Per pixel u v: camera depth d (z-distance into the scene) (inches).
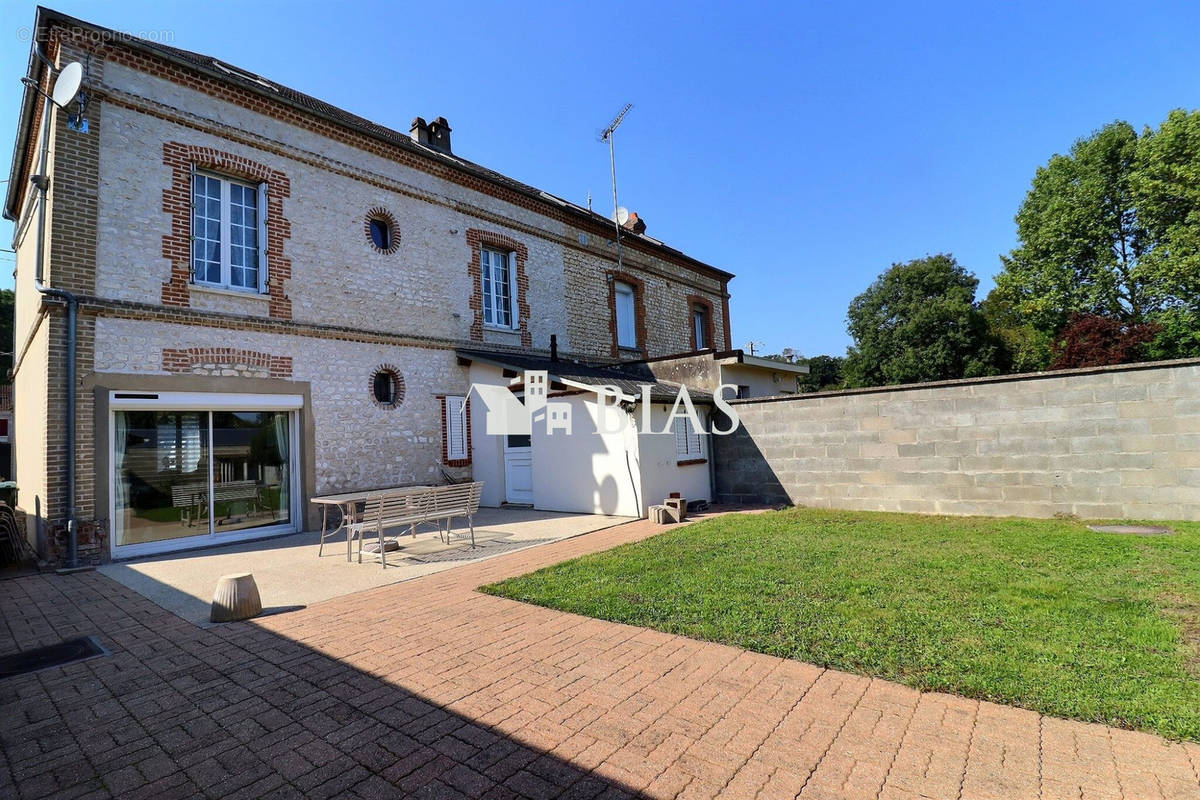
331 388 394.3
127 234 317.4
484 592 211.6
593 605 187.6
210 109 357.4
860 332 1656.0
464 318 491.5
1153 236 1020.5
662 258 767.1
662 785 93.4
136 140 325.7
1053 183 1185.4
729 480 451.5
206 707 126.8
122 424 311.3
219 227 362.6
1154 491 301.0
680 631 162.2
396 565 264.7
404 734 112.4
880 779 93.0
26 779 101.2
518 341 547.5
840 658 138.3
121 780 100.3
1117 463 310.0
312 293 393.7
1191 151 935.7
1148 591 178.5
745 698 122.5
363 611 194.7
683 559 247.1
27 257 417.4
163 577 256.7
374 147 442.0
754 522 343.6
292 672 144.6
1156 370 302.2
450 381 472.1
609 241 673.0
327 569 261.9
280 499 370.9
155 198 329.7
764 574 215.9
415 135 603.2
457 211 499.5
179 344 330.0
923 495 363.9
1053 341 1155.9
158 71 337.7
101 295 305.4
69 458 283.3
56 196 293.7
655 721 114.3
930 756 98.8
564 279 607.5
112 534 300.7
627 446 388.5
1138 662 128.2
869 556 239.6
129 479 311.3
